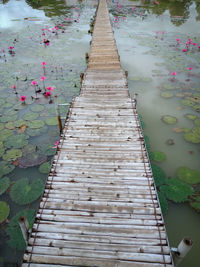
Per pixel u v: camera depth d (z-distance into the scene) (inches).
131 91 221.9
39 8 616.7
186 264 92.0
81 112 145.9
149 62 288.2
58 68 266.1
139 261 67.0
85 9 615.2
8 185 122.3
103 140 120.0
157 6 635.5
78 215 80.3
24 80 233.9
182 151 149.5
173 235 102.4
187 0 687.7
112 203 84.8
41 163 136.3
